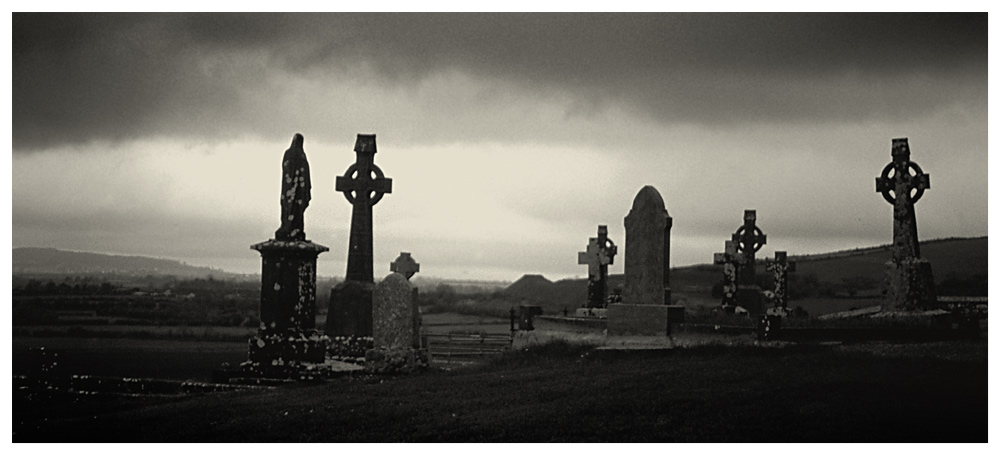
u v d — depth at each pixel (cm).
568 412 2689
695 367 3097
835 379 2833
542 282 12988
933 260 8012
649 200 3647
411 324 3722
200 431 2773
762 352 3294
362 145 4684
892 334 3503
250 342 3788
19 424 2973
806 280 9419
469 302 11919
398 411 2838
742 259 6228
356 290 4494
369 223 4634
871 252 10919
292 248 3778
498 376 3272
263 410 2953
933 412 2545
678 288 9656
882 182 4369
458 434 2592
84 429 2872
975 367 2939
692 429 2505
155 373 4038
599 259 6334
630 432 2519
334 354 4325
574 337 3834
